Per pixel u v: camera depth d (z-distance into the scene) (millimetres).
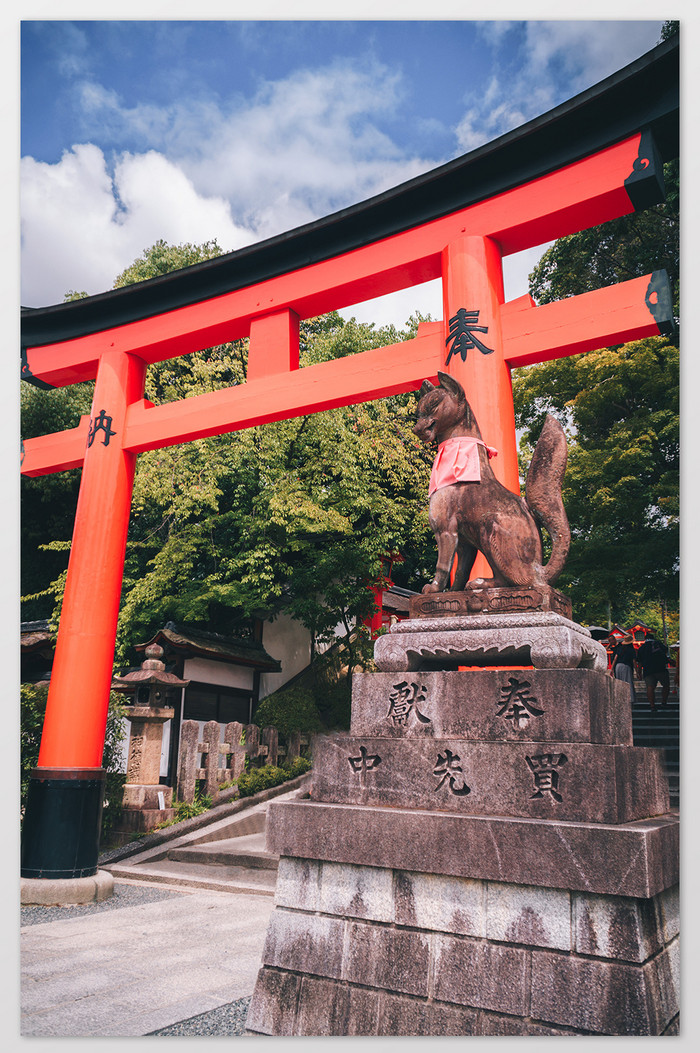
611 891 2609
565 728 3023
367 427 14680
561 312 5965
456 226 6676
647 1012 2482
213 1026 3676
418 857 3014
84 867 7195
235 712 13836
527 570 3471
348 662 14961
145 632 14344
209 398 8047
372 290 7465
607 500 10953
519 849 2814
